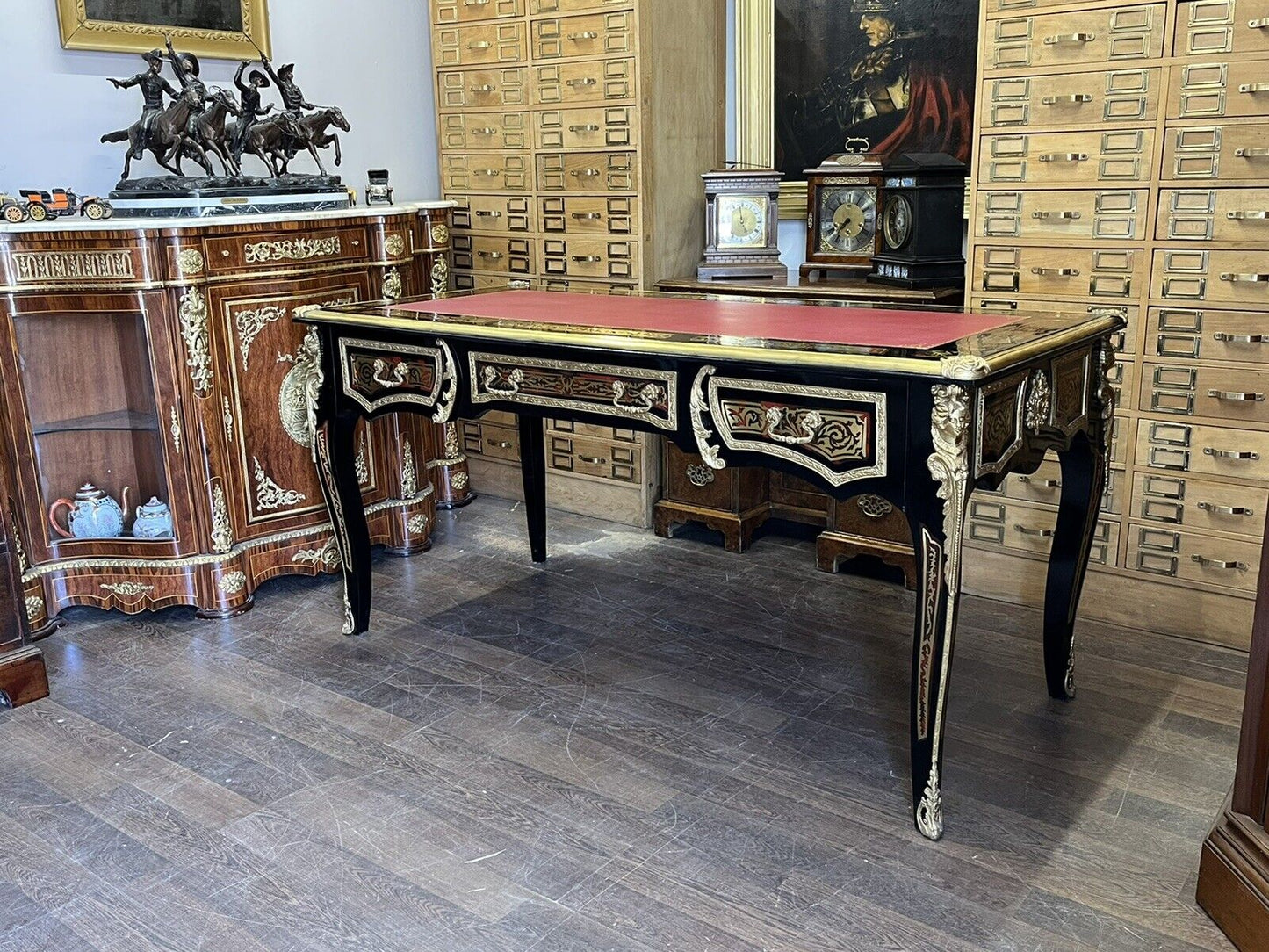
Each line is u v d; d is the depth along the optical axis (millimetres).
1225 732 2498
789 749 2461
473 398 2619
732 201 3812
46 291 3051
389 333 2740
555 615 3250
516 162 4051
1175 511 2928
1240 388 2762
